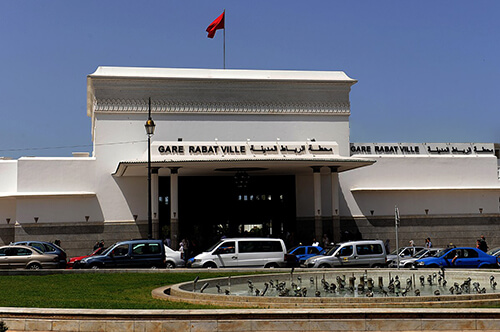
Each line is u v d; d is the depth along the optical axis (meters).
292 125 52.06
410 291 20.97
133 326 13.91
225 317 13.87
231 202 51.53
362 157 52.91
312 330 13.76
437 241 52.97
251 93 51.66
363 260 32.91
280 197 52.16
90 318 14.04
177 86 50.50
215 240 50.50
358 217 52.34
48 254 32.62
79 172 48.66
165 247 34.66
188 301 17.98
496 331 13.66
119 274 28.33
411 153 55.06
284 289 21.81
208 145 45.44
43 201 47.88
